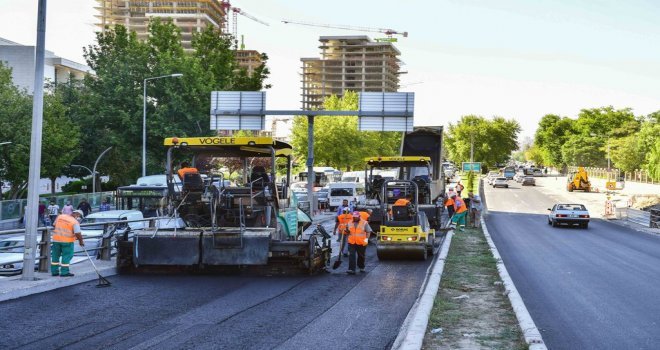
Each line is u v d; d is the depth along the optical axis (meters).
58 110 52.56
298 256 17.42
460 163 167.75
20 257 19.31
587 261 23.52
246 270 18.16
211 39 61.84
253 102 34.00
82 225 18.28
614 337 10.70
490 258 21.91
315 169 82.12
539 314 12.73
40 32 15.91
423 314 11.41
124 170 61.31
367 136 91.56
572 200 81.06
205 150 18.23
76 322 11.43
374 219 31.70
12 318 11.74
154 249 17.11
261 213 17.70
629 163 117.31
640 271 20.62
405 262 22.16
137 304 13.23
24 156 47.72
